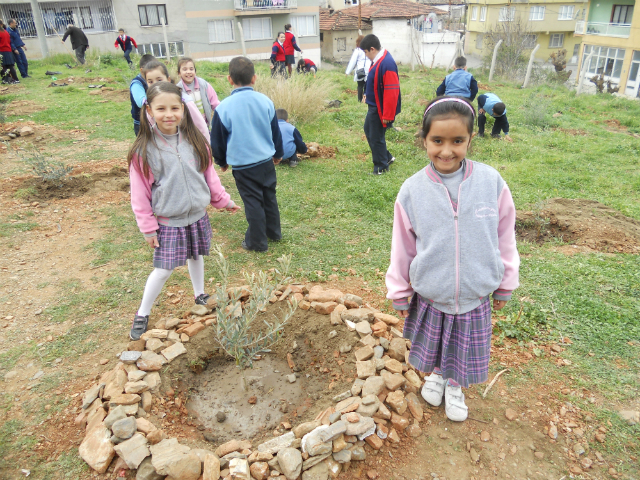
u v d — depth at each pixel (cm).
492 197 215
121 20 2620
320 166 737
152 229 299
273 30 3138
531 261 446
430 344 238
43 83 1377
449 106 202
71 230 492
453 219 215
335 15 3931
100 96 1191
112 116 996
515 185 683
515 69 2608
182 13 2777
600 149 923
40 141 820
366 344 303
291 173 694
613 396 278
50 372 295
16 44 1448
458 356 235
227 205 342
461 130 202
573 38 4384
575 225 523
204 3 2822
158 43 2759
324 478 223
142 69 481
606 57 3008
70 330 335
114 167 683
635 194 656
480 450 246
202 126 468
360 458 236
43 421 259
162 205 298
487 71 2864
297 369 317
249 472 222
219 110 420
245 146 420
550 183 689
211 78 1474
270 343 318
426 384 271
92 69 1686
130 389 263
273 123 444
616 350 316
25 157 728
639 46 2677
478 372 237
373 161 708
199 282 353
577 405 272
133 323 326
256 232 447
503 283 227
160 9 2712
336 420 244
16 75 1412
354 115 1099
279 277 401
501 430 258
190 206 304
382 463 239
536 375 296
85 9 2517
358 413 249
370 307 351
